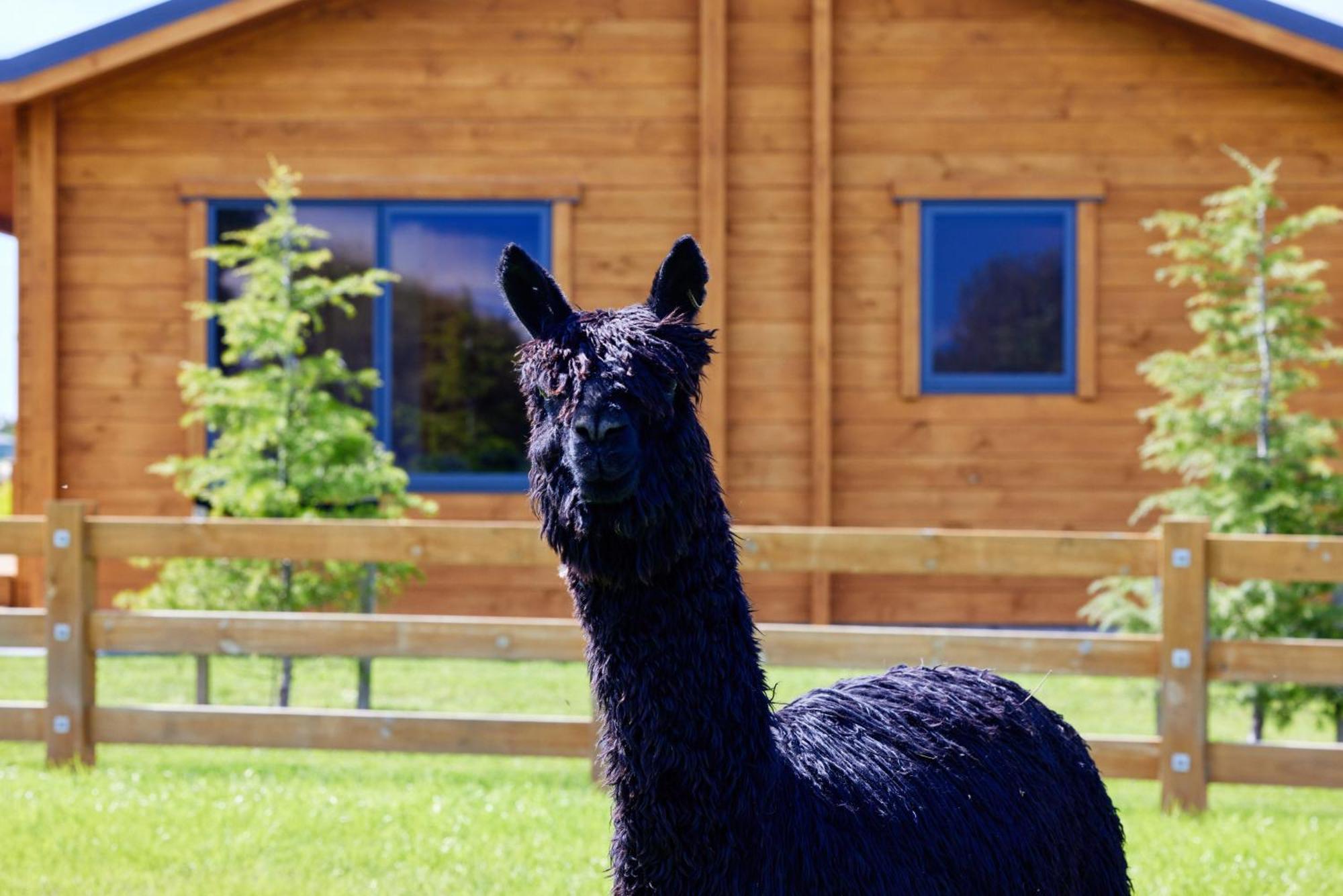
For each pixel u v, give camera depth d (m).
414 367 11.39
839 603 11.09
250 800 6.22
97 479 11.21
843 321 11.23
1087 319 11.05
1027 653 6.52
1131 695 8.79
